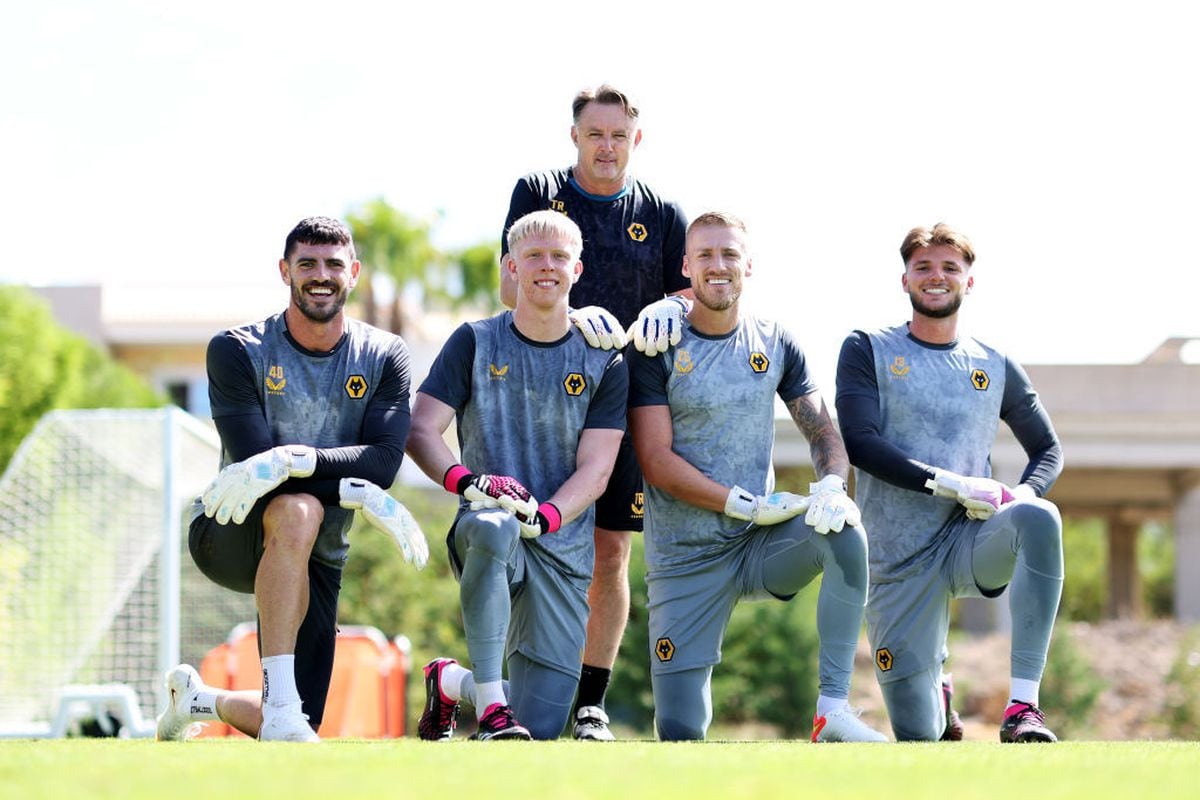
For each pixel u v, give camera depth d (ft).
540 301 64.54
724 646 219.41
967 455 70.54
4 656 141.38
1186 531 362.74
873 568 70.23
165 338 442.50
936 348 70.85
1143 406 311.68
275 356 62.03
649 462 67.51
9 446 256.32
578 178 73.61
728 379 67.67
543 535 64.80
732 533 67.31
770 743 54.60
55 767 37.47
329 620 63.93
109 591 145.07
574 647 65.87
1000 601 323.57
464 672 66.33
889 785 33.58
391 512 59.88
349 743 53.06
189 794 30.94
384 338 63.87
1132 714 228.43
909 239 71.10
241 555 60.44
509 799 30.09
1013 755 45.16
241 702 62.54
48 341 264.11
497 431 65.51
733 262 66.69
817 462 68.85
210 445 149.69
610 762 39.83
